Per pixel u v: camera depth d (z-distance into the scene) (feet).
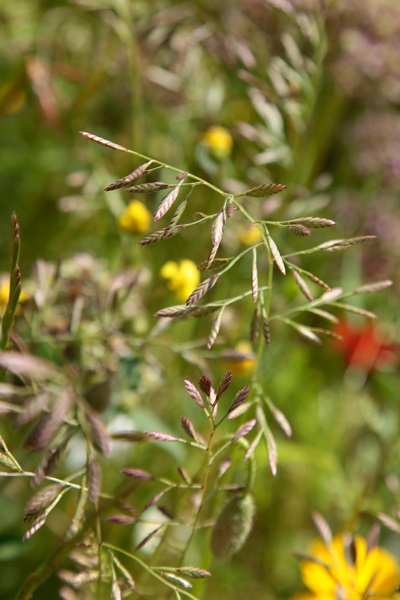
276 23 1.61
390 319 1.69
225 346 1.40
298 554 1.11
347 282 1.67
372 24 1.65
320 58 1.40
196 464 1.36
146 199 1.51
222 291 1.42
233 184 1.42
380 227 1.71
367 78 1.72
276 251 0.92
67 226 1.69
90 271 1.23
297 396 1.64
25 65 1.58
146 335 1.18
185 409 1.40
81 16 1.77
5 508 1.28
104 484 1.33
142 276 1.23
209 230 1.44
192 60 1.67
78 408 0.91
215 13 1.66
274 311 1.52
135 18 1.65
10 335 0.95
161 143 1.71
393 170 1.75
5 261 1.69
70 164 1.73
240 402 0.93
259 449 1.31
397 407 1.59
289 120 1.51
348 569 1.14
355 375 1.66
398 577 1.17
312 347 1.72
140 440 0.97
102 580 1.00
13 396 0.94
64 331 1.14
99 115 1.75
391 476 1.33
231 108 1.73
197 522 1.01
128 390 1.17
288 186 1.43
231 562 1.45
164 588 1.13
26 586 0.96
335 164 1.91
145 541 0.96
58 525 1.30
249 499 0.98
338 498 1.52
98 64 1.69
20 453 1.20
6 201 1.77
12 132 1.79
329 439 1.65
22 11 1.75
